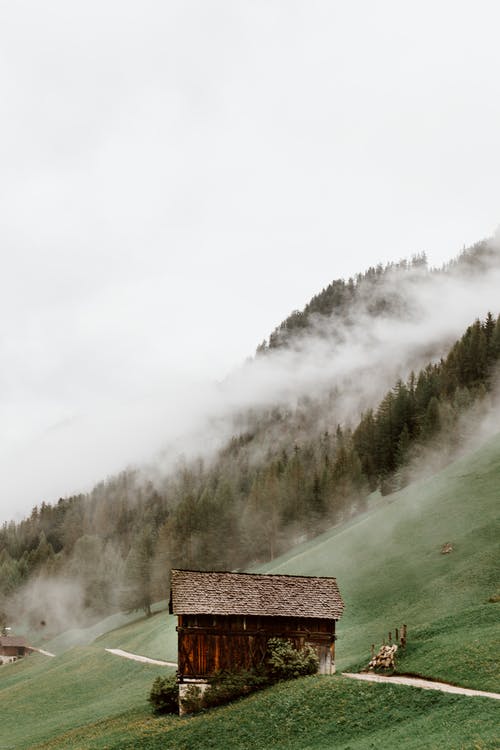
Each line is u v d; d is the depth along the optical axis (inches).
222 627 2247.8
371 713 1581.0
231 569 6117.1
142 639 4252.0
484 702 1428.4
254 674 2134.6
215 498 6860.2
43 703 3216.0
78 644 5841.5
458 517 4249.5
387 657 2014.0
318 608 2331.4
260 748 1606.8
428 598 3179.1
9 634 6565.0
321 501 6028.5
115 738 1977.1
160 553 5969.5
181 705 2098.9
